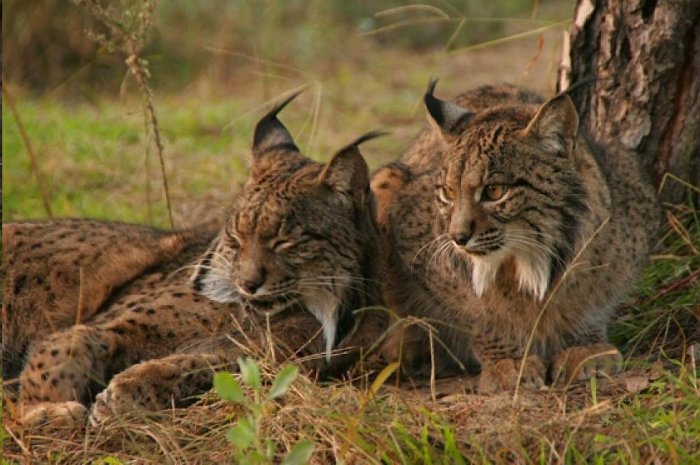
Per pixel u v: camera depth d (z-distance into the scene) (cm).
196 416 887
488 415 843
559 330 1016
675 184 1184
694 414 821
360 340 1021
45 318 1059
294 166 1002
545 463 773
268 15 2341
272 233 955
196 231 1100
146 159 1366
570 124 948
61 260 1064
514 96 1232
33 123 1755
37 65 2138
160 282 1025
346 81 2206
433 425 815
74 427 903
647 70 1161
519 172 938
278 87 2125
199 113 1908
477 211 942
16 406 950
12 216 1434
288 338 982
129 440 871
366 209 1005
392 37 2570
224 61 2264
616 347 1059
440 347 1080
